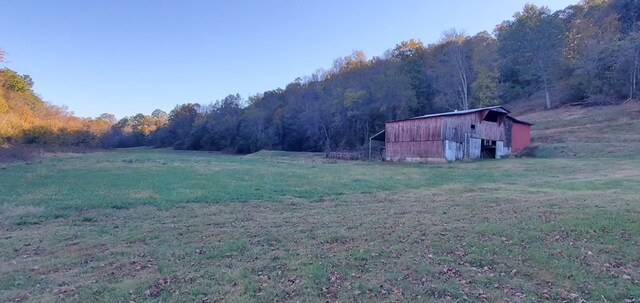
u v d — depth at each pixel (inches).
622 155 960.9
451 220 342.3
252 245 284.8
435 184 641.0
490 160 1167.6
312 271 226.8
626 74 1727.4
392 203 456.1
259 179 741.9
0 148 1443.2
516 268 224.8
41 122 2218.3
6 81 2229.3
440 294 193.3
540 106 2082.9
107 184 655.1
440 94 2237.9
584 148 1103.6
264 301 189.5
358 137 2386.8
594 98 1793.8
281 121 2888.8
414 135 1354.6
